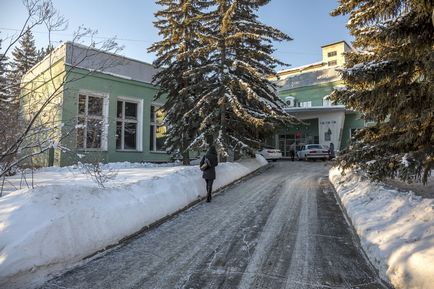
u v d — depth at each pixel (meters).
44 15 5.88
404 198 6.46
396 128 7.47
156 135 22.92
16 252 4.12
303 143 31.67
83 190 6.04
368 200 7.48
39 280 4.20
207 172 9.51
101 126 9.09
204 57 16.02
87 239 5.18
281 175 15.57
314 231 6.39
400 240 4.65
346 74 6.72
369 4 7.05
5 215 4.70
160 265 4.75
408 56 6.42
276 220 7.22
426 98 6.58
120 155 20.11
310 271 4.49
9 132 6.12
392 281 4.00
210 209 8.44
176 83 17.27
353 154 8.41
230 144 15.80
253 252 5.24
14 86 6.73
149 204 7.23
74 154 8.73
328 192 10.74
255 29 14.84
